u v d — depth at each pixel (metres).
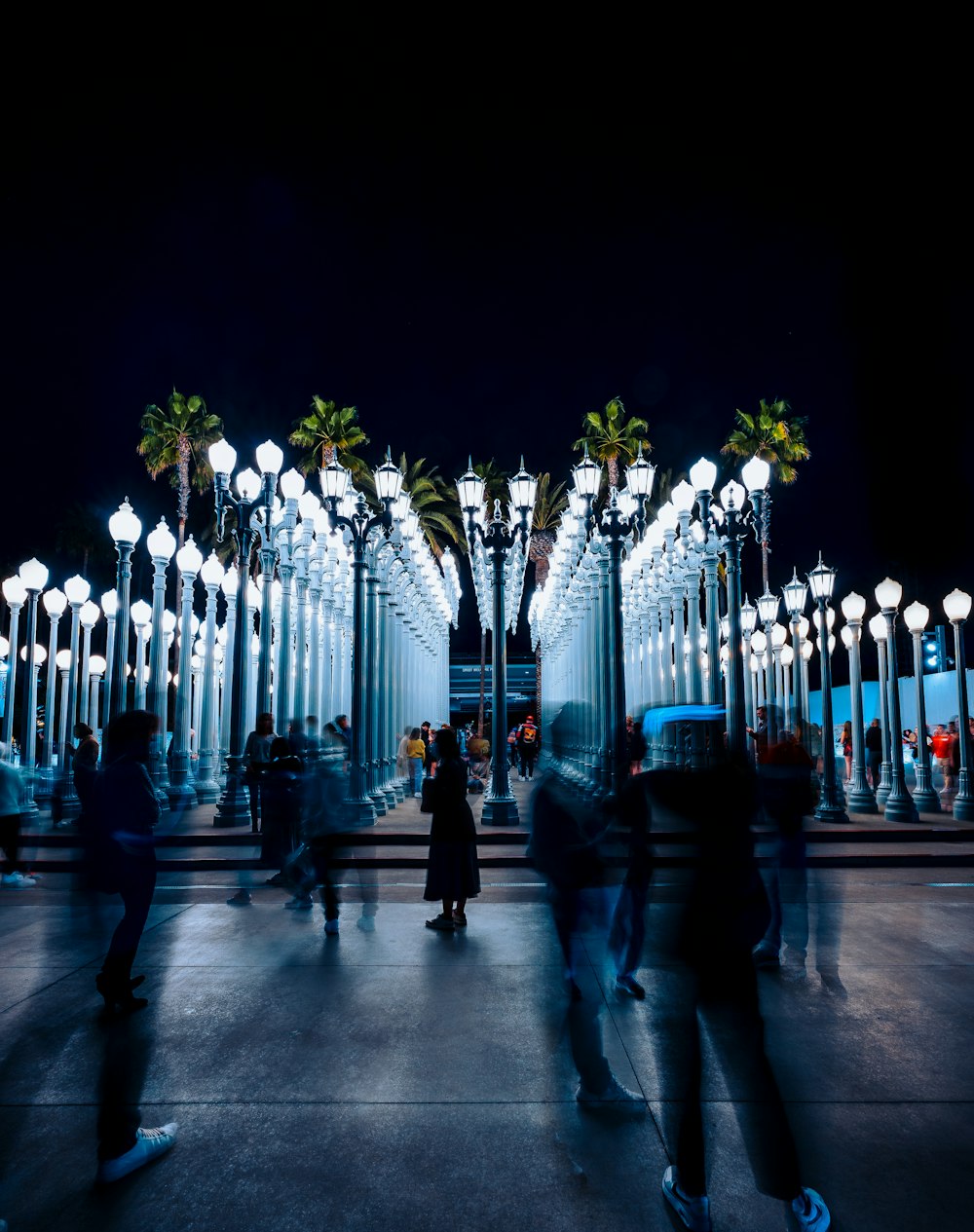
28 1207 3.56
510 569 32.69
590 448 44.44
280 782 10.03
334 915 8.41
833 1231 3.35
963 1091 4.63
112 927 5.61
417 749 23.83
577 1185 3.71
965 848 13.89
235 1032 5.59
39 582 20.73
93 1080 4.82
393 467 16.81
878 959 7.40
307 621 20.16
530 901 10.34
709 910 3.54
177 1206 3.57
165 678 17.80
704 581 19.20
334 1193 3.66
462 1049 5.30
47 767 24.94
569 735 5.17
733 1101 4.48
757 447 44.31
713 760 3.78
